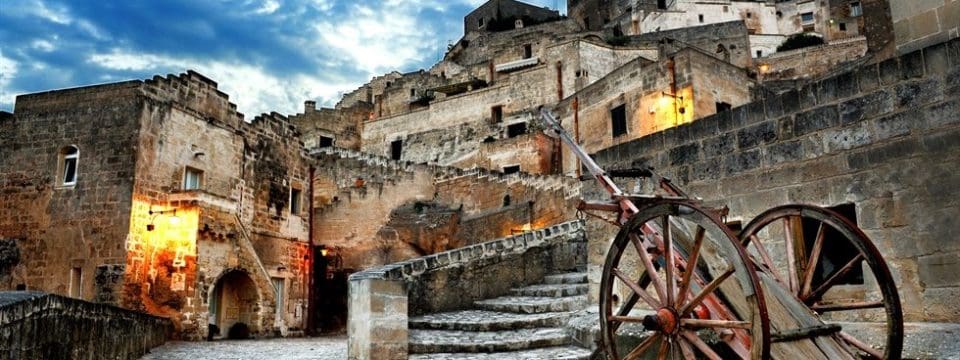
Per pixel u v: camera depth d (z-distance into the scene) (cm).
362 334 1168
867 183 910
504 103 4628
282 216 3180
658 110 3184
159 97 2623
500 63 5425
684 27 6206
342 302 3344
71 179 2577
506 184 3275
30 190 2584
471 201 3434
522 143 3909
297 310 3130
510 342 1244
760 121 1040
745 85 3409
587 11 7900
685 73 3128
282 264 3112
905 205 872
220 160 2844
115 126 2534
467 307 1655
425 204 3519
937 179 846
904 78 890
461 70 5819
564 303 1489
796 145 992
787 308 749
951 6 953
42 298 1066
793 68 5862
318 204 3812
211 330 2548
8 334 960
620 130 3441
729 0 6919
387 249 3344
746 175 1045
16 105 2689
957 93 839
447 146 4778
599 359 1045
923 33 988
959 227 821
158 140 2575
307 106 5747
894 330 702
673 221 869
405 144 5025
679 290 799
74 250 2462
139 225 2448
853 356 740
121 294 2348
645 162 1205
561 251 1920
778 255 984
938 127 852
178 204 2505
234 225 2650
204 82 2861
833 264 960
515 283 1784
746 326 718
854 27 6712
